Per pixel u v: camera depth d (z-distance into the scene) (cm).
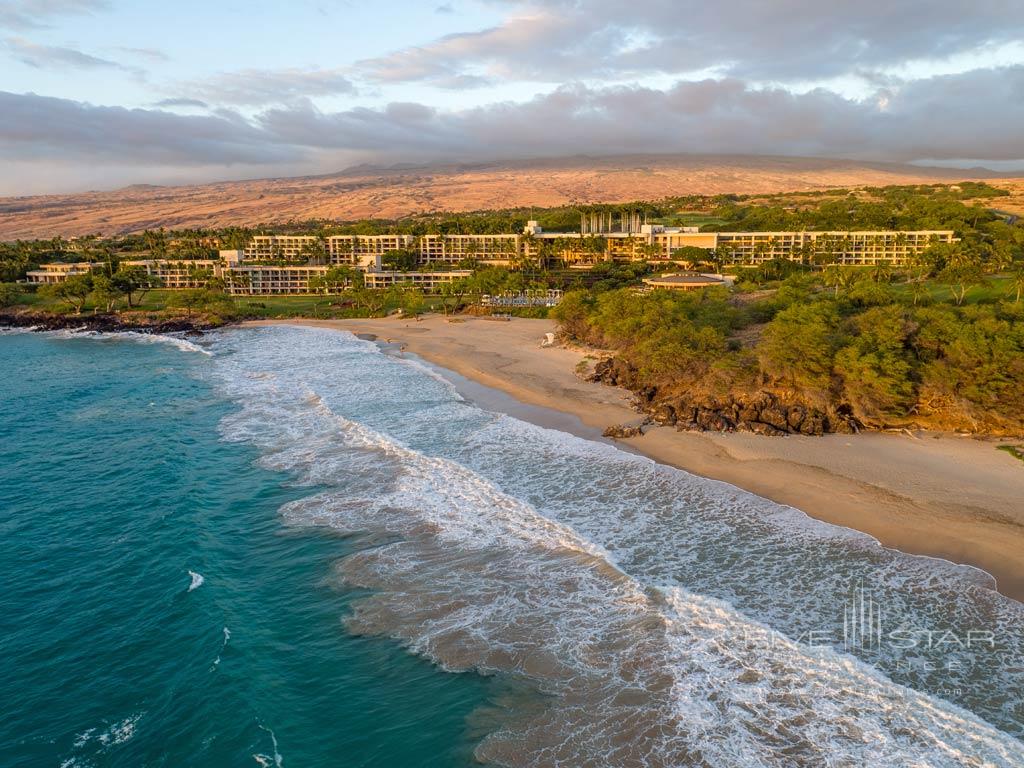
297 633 3931
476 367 10306
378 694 3431
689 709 3192
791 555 4462
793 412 7088
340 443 6931
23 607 4275
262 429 7544
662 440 6744
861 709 3148
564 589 4181
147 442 7269
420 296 17175
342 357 11688
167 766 3031
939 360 7275
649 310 10469
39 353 13112
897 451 6347
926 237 18162
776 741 3002
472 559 4566
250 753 3088
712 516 5038
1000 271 12900
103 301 17938
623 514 5112
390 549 4762
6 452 7081
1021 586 4050
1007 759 2853
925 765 2842
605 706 3247
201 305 17350
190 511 5512
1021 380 6694
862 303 10262
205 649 3809
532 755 3003
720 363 7856
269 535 5091
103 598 4359
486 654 3659
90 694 3500
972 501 5159
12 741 3184
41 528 5347
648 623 3809
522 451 6506
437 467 6119
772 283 15100
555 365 10338
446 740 3127
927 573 4206
